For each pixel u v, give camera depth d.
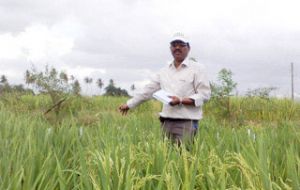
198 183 3.62
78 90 12.20
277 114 15.42
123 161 3.57
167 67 6.41
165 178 3.41
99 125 5.91
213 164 3.77
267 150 4.16
